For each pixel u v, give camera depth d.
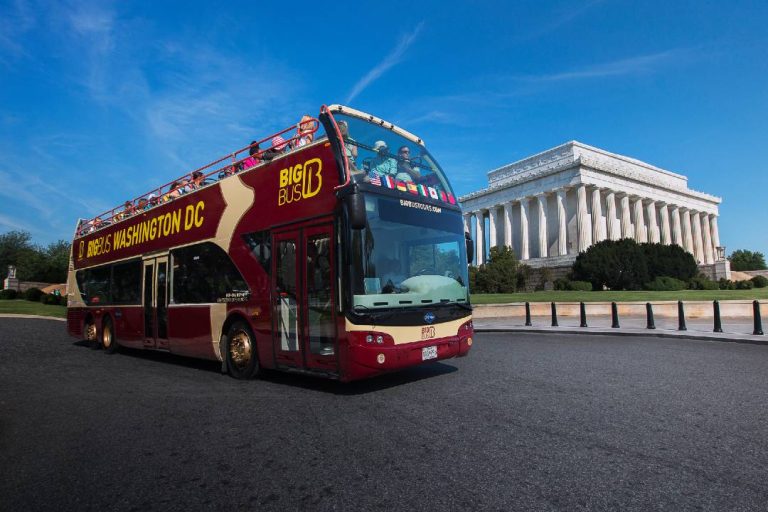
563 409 6.38
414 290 7.60
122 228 13.91
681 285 45.62
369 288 6.96
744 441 5.06
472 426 5.66
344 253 6.98
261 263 8.64
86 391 8.45
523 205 72.75
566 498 3.71
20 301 45.41
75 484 4.32
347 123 7.85
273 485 4.14
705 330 16.77
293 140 8.58
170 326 11.12
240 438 5.49
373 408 6.61
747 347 12.96
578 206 63.81
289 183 8.29
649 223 74.69
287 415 6.41
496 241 80.06
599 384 8.03
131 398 7.81
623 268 46.22
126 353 14.24
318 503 3.75
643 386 7.86
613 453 4.71
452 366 10.02
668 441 5.07
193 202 10.88
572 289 46.38
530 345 13.92
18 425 6.34
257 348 8.69
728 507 3.55
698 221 82.31
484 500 3.70
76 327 16.34
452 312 8.14
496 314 25.83
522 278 55.81
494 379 8.51
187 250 10.80
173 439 5.55
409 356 7.25
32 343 16.61
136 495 4.04
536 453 4.72
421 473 4.28
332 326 7.16
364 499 3.79
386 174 8.04
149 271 12.23
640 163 77.06
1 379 9.77
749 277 66.19
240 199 9.41
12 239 85.44
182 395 7.93
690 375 8.84
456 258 8.63
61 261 73.75
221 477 4.37
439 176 9.21
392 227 7.54
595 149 71.19
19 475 4.59
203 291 10.12
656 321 21.84
